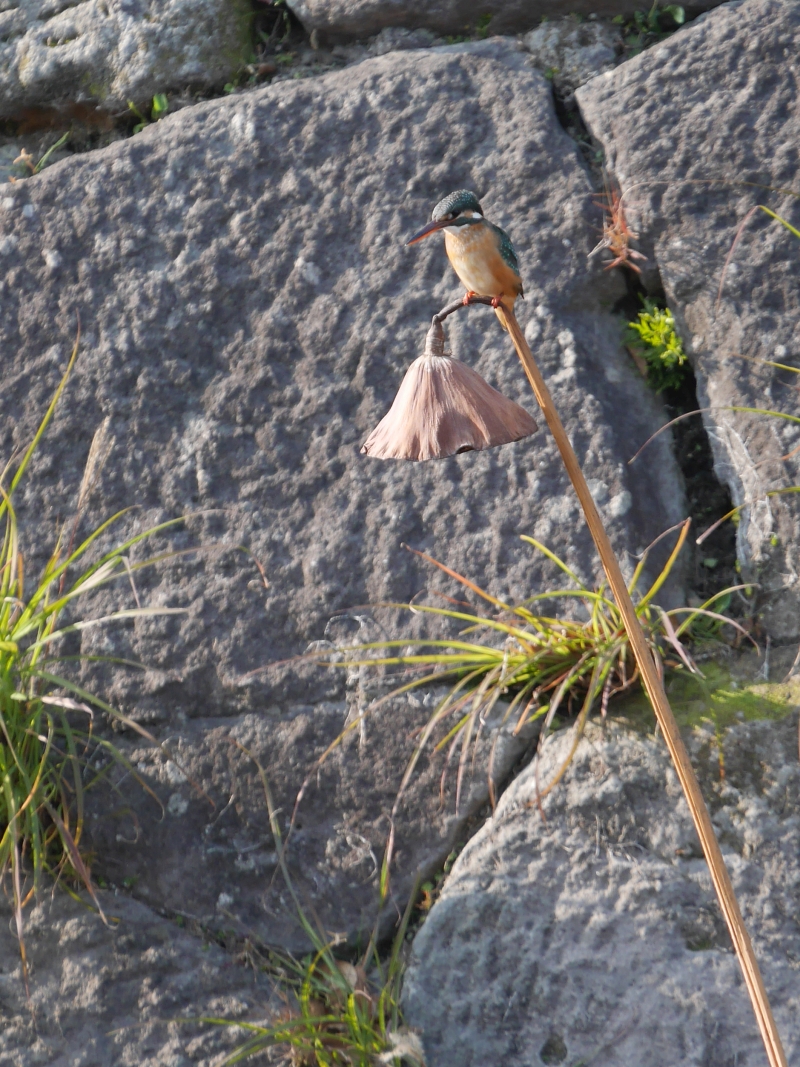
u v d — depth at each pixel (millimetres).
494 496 12219
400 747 12180
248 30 12547
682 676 12109
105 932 12188
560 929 12047
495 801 12133
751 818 12008
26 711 12195
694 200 12227
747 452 12180
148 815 12242
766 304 12188
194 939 12195
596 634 12078
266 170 12375
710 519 12227
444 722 12164
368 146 12352
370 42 12500
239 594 12273
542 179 12289
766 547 12141
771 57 12234
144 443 12352
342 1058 12062
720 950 11984
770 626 12117
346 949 12164
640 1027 11984
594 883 12047
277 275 12344
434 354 11656
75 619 12320
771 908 11977
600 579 12156
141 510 12336
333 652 12219
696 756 12039
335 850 12188
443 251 12297
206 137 12406
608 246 12258
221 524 12305
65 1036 12148
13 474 12383
